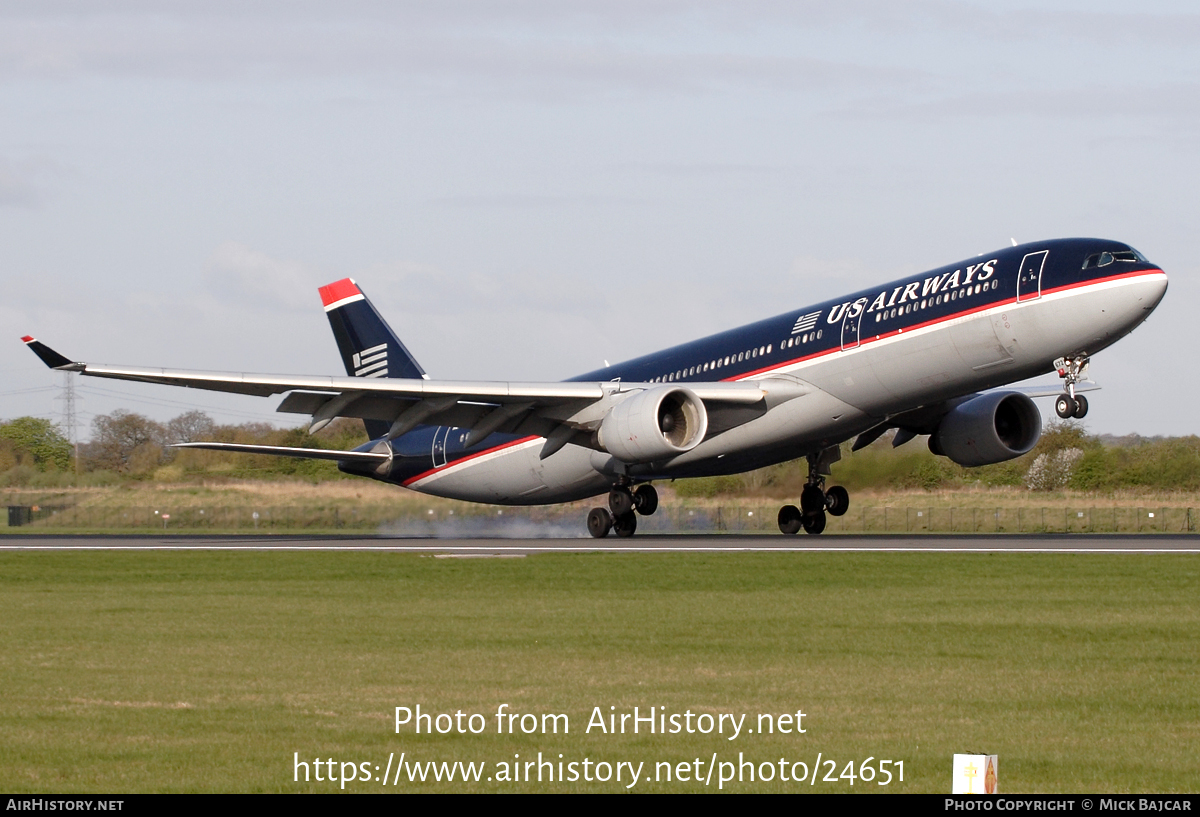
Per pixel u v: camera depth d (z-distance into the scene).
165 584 47.47
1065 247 61.72
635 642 31.47
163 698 24.69
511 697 24.73
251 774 19.30
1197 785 18.48
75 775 19.14
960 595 41.12
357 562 55.44
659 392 65.81
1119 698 24.59
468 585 45.47
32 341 59.44
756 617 35.94
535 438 81.44
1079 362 62.72
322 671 27.53
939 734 21.70
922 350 64.88
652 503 80.12
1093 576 46.53
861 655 29.48
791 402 69.75
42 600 42.00
